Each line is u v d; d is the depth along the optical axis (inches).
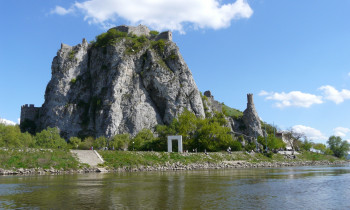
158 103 6535.4
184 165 2802.7
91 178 1691.7
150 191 1139.9
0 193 1094.4
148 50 6761.8
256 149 4308.6
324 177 1785.2
